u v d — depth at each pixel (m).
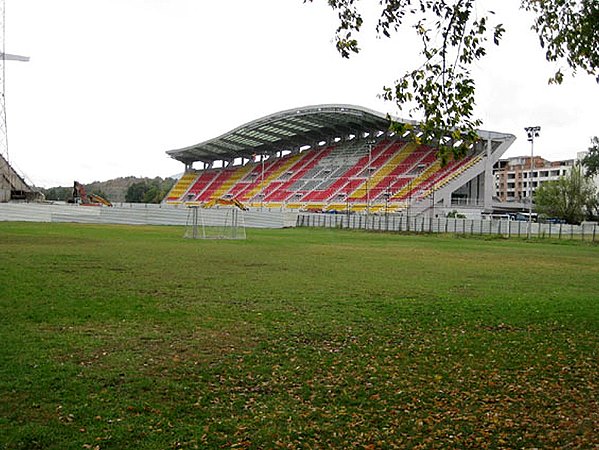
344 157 99.12
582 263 27.33
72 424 6.05
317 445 5.80
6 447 5.48
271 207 93.56
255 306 13.06
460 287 17.27
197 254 26.33
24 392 6.90
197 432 5.99
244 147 112.12
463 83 8.12
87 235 38.12
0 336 9.45
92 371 7.82
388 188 82.62
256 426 6.22
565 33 9.60
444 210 75.38
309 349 9.41
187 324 10.96
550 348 9.73
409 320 11.88
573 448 5.82
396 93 8.51
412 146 91.38
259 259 24.72
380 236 51.03
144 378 7.64
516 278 20.23
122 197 161.50
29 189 86.06
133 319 11.23
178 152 117.44
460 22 8.15
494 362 8.88
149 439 5.78
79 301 12.77
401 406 6.95
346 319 11.82
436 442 5.93
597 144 74.19
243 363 8.51
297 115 86.88
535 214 87.81
